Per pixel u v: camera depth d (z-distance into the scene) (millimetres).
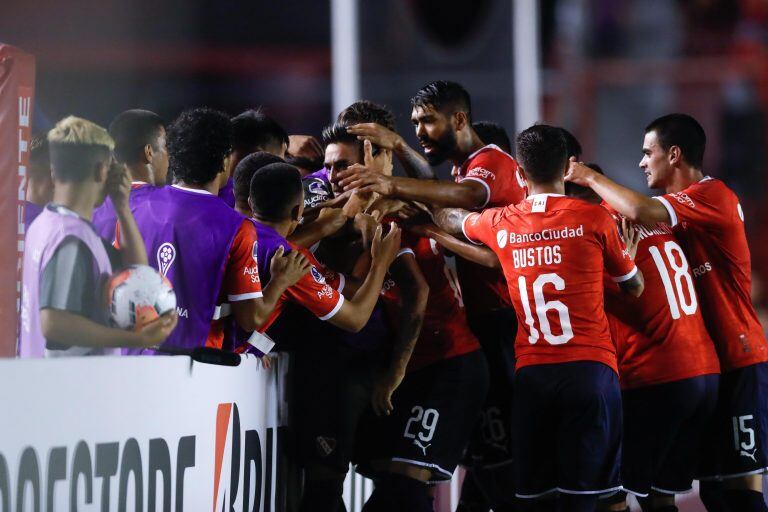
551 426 13328
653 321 14180
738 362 14758
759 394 14750
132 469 9234
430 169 15109
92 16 47219
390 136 14344
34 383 7785
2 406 7410
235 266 11617
